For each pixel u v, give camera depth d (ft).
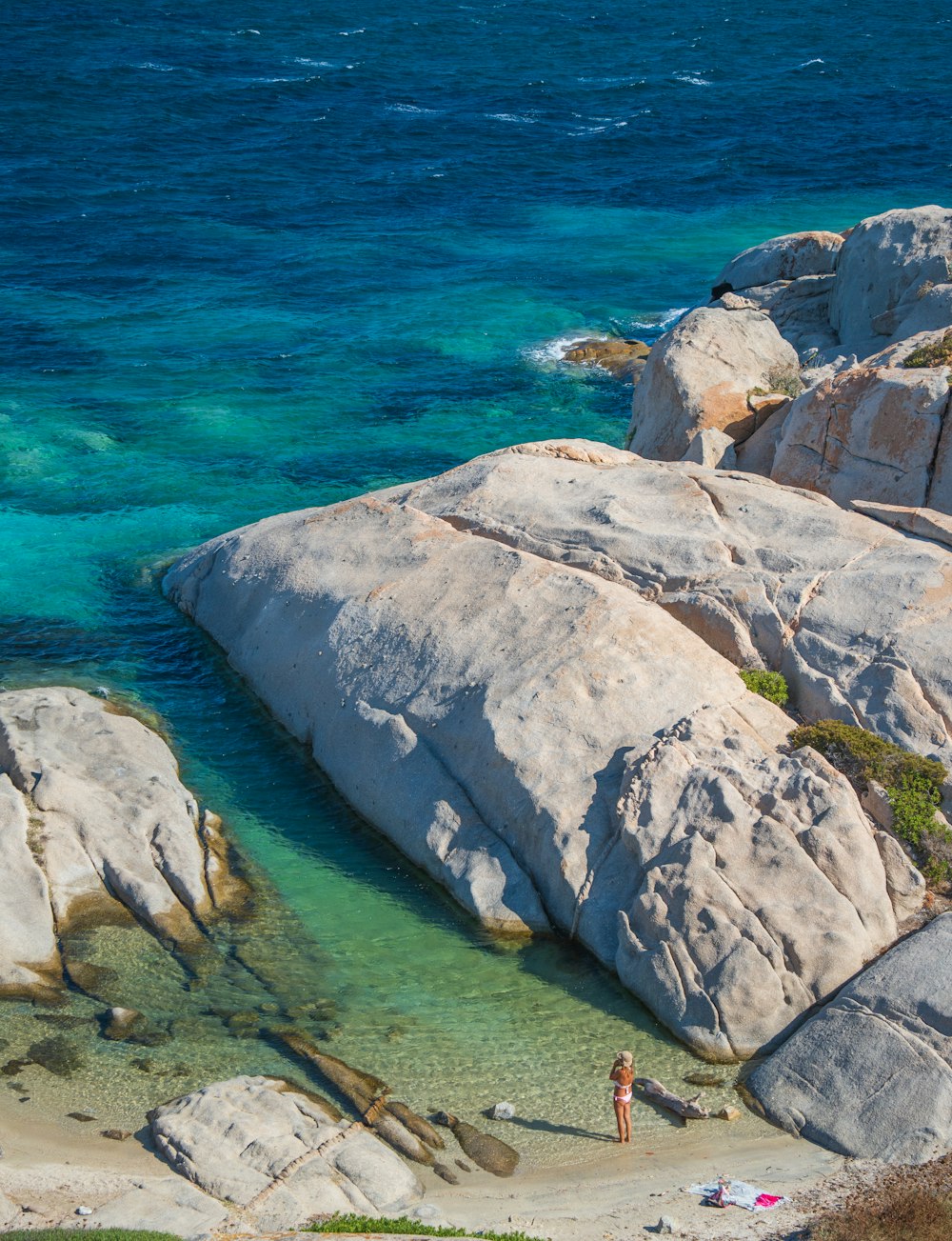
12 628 137.49
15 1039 83.56
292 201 307.58
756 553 112.16
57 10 494.59
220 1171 71.67
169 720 120.78
